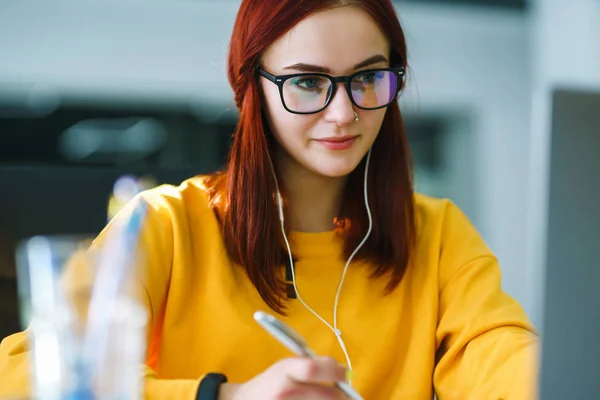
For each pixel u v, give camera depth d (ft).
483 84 14.62
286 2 3.46
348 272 3.85
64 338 2.28
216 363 3.59
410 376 3.75
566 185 2.36
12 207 4.53
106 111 12.34
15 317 4.38
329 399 2.46
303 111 3.50
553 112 2.35
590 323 2.38
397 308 3.84
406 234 3.92
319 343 3.65
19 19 11.49
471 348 3.57
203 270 3.74
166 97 12.55
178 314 3.64
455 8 14.12
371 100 3.54
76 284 2.31
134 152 12.64
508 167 14.92
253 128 3.70
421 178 14.78
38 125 12.01
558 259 2.38
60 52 11.76
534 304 2.42
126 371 2.27
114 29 12.00
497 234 14.96
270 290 3.66
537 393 2.42
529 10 14.46
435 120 14.80
